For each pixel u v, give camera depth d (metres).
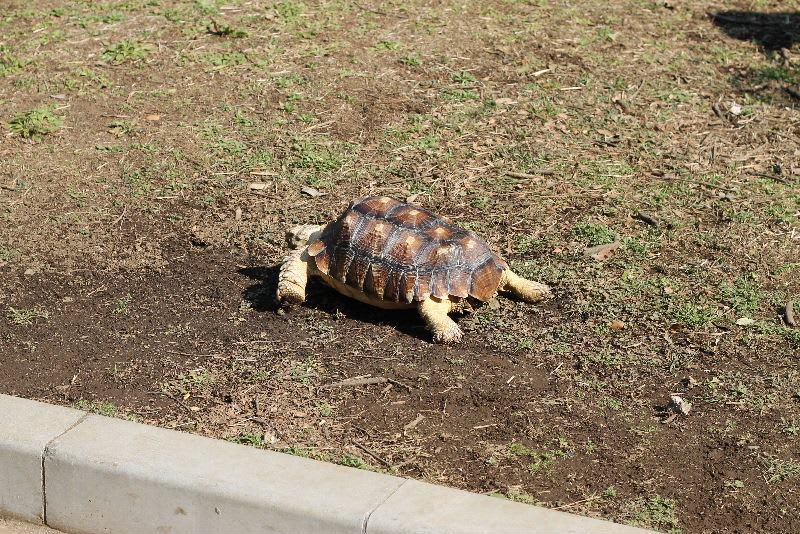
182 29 11.21
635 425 5.52
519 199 8.24
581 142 9.16
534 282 6.80
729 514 4.85
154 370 6.07
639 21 11.64
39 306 6.85
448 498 4.58
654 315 6.60
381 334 6.47
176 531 4.79
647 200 8.19
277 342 6.37
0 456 5.02
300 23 11.34
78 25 11.33
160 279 7.19
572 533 4.34
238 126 9.41
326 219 7.95
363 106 9.74
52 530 5.04
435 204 8.18
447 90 10.02
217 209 8.16
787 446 5.33
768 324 6.48
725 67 10.60
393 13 11.66
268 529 4.61
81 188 8.48
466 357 6.19
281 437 5.39
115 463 4.82
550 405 5.70
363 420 5.57
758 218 7.88
